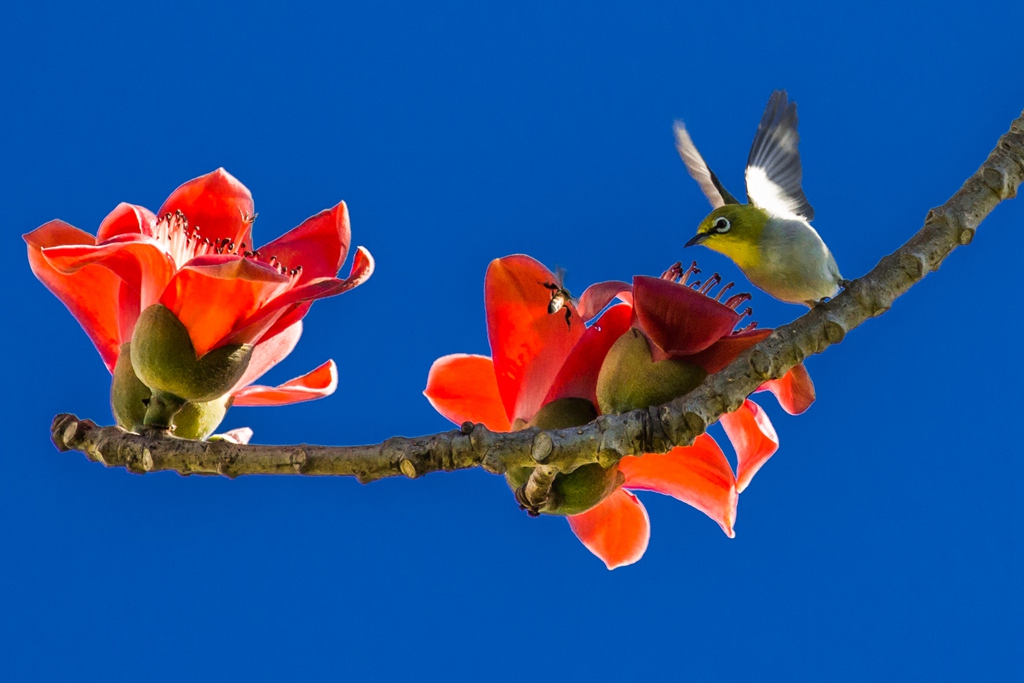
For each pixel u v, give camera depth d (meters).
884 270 5.09
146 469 5.11
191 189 5.18
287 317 5.14
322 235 5.17
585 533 5.19
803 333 5.09
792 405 5.14
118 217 5.14
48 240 5.15
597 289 5.16
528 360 5.16
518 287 5.17
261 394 5.16
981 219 5.09
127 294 5.15
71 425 5.11
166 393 5.12
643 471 5.17
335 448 5.10
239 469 5.10
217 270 5.10
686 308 5.12
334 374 5.17
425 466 5.10
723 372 5.10
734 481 5.16
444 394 5.19
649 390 5.12
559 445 5.10
